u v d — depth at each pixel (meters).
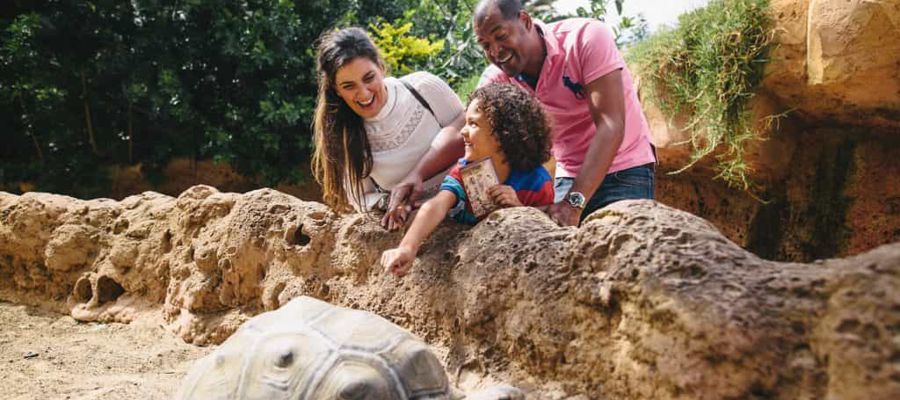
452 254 2.48
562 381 2.06
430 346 2.47
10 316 4.09
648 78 5.04
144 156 8.65
